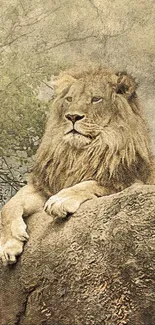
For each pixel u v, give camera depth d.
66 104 6.13
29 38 8.27
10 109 8.20
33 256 5.39
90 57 8.17
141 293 4.73
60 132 6.09
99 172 5.93
